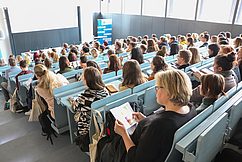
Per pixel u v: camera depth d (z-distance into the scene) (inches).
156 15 379.6
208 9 300.4
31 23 371.9
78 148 88.1
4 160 84.0
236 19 271.1
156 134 40.8
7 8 336.2
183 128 43.2
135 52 122.5
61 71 117.4
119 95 73.1
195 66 114.8
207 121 50.9
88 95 71.0
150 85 85.8
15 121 117.6
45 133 101.4
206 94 61.2
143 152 42.0
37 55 247.4
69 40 433.4
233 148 62.6
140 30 414.6
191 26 323.0
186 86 42.4
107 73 104.6
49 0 380.5
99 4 489.4
